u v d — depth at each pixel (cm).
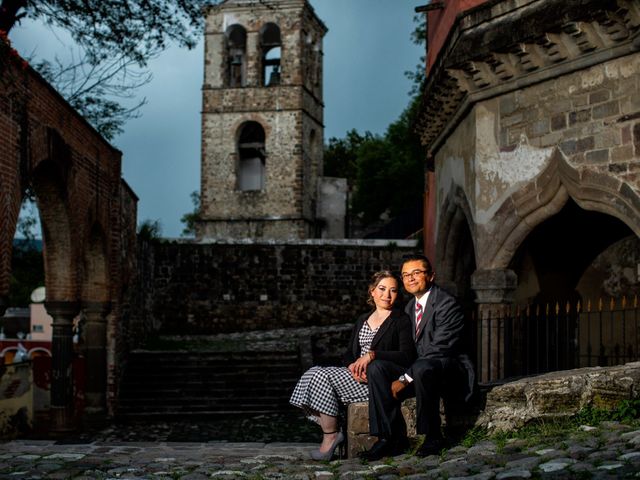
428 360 620
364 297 2817
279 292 2802
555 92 1038
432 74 1374
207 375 1966
